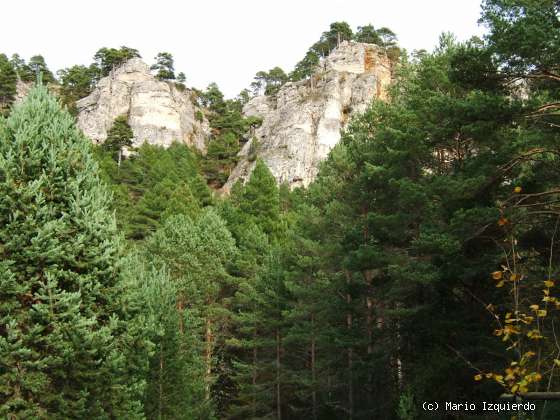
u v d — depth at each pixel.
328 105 92.31
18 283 14.05
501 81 12.45
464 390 17.72
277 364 31.44
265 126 100.44
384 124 25.62
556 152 12.21
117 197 53.19
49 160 15.11
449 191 14.20
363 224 25.33
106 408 15.33
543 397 7.24
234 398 34.28
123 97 109.12
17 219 14.34
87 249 15.16
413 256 22.05
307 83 102.12
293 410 30.88
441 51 22.34
